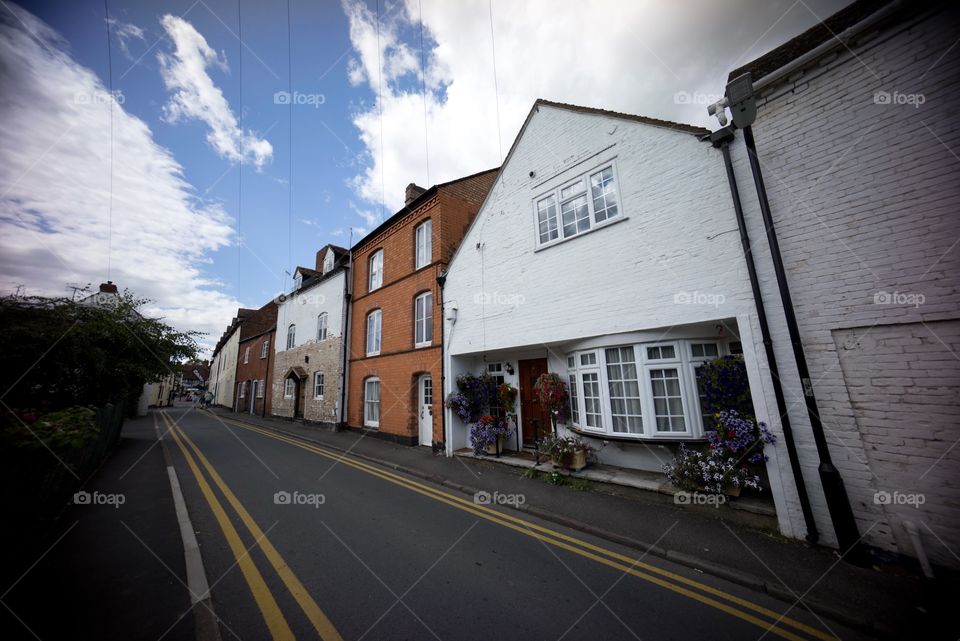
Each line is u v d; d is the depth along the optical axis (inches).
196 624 109.6
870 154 158.9
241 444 462.6
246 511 212.4
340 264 650.2
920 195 146.9
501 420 349.1
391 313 486.6
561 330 280.5
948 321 138.4
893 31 156.2
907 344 145.3
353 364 570.3
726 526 176.2
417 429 428.8
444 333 387.9
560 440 274.5
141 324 448.1
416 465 327.9
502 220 341.1
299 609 119.5
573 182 286.8
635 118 249.6
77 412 198.5
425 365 411.8
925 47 149.2
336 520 199.3
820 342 164.1
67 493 204.8
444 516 206.5
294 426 653.3
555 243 290.8
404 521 198.7
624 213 248.5
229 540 172.7
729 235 199.6
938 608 115.0
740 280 193.2
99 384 349.7
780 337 175.8
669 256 223.3
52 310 255.6
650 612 119.0
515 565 150.6
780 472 169.6
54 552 155.0
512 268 325.7
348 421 567.2
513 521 199.3
